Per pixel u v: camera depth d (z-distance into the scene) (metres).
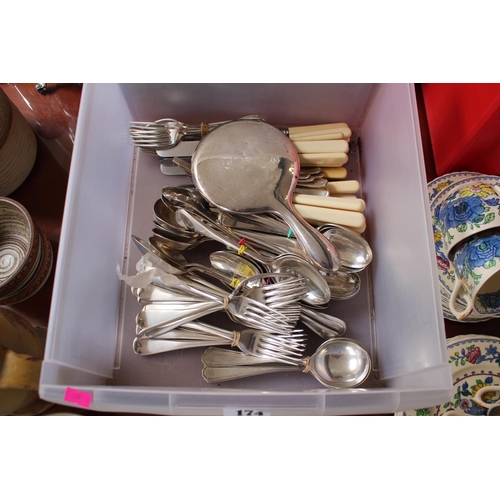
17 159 0.58
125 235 0.60
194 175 0.56
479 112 0.55
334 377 0.51
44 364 0.41
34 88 0.66
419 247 0.46
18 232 0.58
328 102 0.62
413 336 0.47
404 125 0.50
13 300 0.53
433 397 0.41
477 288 0.50
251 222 0.57
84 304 0.48
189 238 0.57
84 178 0.49
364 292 0.58
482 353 0.55
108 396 0.41
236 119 0.60
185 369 0.54
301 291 0.51
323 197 0.55
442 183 0.62
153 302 0.54
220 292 0.54
